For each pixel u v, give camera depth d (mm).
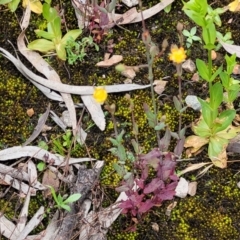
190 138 815
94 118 830
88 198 800
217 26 863
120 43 857
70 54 845
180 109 733
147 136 825
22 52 852
